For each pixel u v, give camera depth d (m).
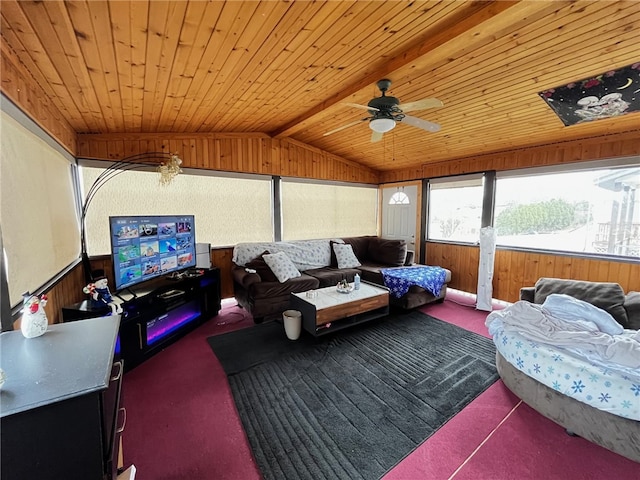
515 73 2.39
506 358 2.05
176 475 1.44
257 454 1.56
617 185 3.25
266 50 1.93
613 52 1.98
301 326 3.00
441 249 4.92
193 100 2.68
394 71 2.20
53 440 0.81
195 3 1.39
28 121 1.77
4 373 0.89
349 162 5.52
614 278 3.23
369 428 1.75
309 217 5.07
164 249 3.05
